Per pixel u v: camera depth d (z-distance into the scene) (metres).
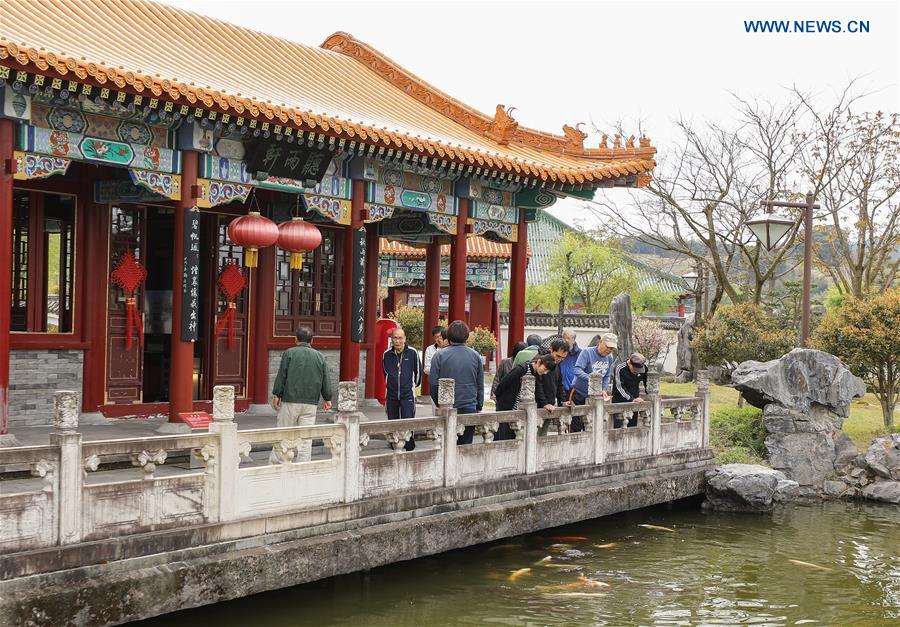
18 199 12.62
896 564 12.51
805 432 17.73
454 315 16.08
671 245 35.31
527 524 11.89
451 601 10.09
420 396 19.23
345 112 14.27
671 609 10.35
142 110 11.28
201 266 15.11
